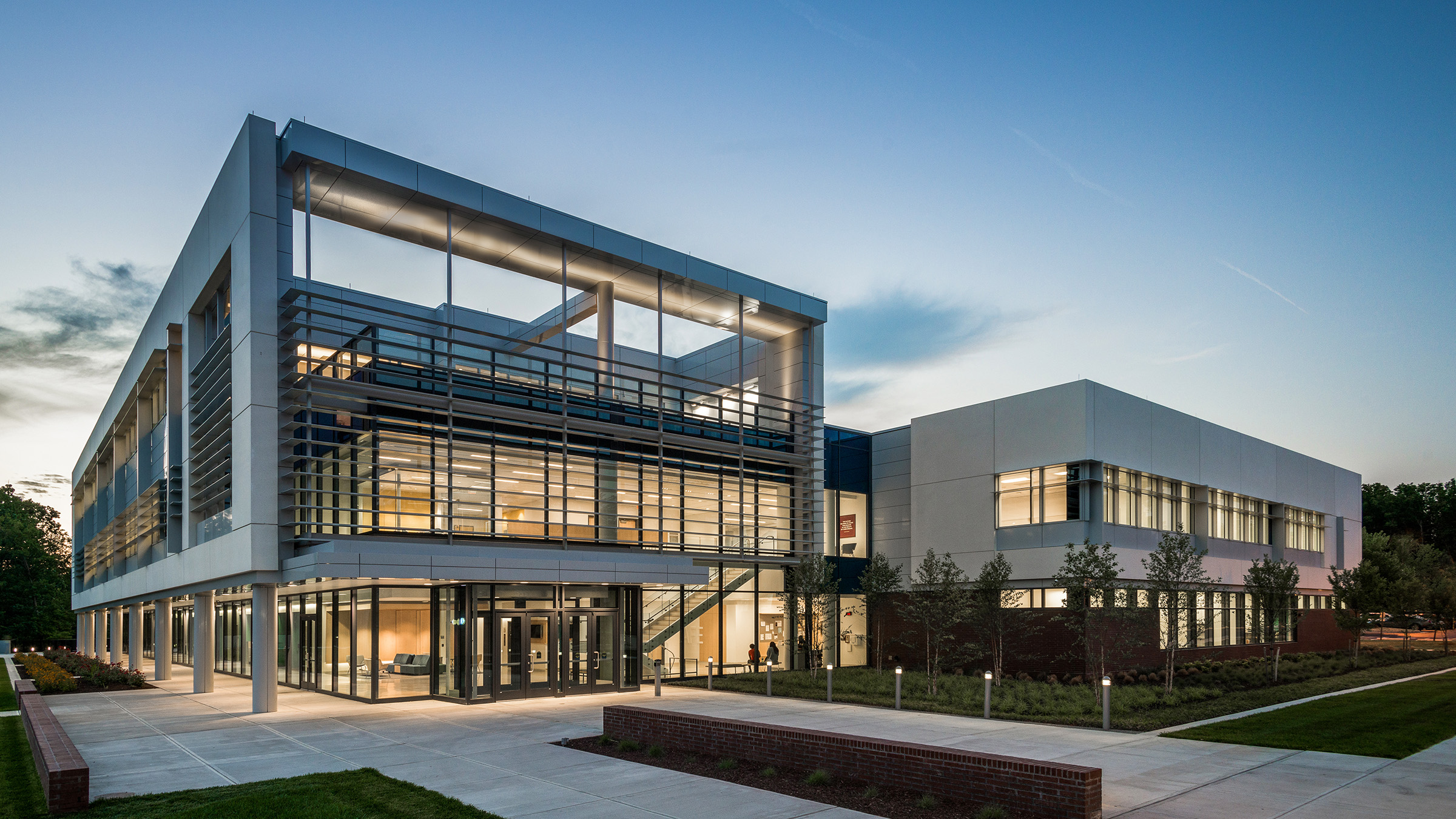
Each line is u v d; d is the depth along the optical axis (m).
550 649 25.72
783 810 11.34
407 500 23.69
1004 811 10.85
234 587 25.25
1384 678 31.36
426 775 13.73
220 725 19.91
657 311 30.19
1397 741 16.53
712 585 31.52
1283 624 42.47
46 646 82.12
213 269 25.42
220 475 26.34
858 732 18.34
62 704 24.69
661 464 29.03
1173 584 24.94
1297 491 45.75
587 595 26.94
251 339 22.06
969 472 34.12
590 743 16.70
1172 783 12.95
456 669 24.47
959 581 28.84
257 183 22.56
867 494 38.53
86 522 56.47
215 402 25.95
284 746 16.80
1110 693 22.39
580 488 27.48
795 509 33.94
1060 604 30.53
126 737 18.12
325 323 26.16
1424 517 107.19
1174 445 35.12
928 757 11.78
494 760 15.02
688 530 30.44
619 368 40.84
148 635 57.72
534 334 38.50
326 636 28.08
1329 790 12.45
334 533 22.84
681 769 13.97
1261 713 20.81
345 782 13.08
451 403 24.31
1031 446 32.06
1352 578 38.78
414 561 21.36
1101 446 30.80
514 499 25.73
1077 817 10.26
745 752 14.27
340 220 25.92
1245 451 40.94
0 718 21.53
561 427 26.56
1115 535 30.81
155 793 12.55
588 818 10.99
